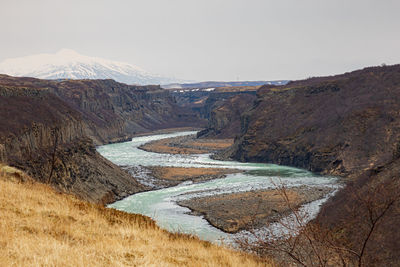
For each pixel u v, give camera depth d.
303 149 125.19
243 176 105.12
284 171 114.38
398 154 51.09
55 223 14.27
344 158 106.44
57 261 9.77
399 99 118.00
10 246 10.62
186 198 76.19
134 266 10.81
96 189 77.25
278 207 61.84
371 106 121.81
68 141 99.75
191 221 57.47
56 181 70.44
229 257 13.91
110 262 10.74
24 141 77.31
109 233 14.45
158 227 17.62
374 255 23.34
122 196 79.25
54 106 113.31
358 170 97.88
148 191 85.88
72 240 12.75
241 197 73.81
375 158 100.19
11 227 12.52
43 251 10.45
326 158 111.44
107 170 90.81
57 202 17.52
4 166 22.27
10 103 92.69
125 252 11.78
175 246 14.38
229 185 90.62
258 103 175.00
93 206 18.62
